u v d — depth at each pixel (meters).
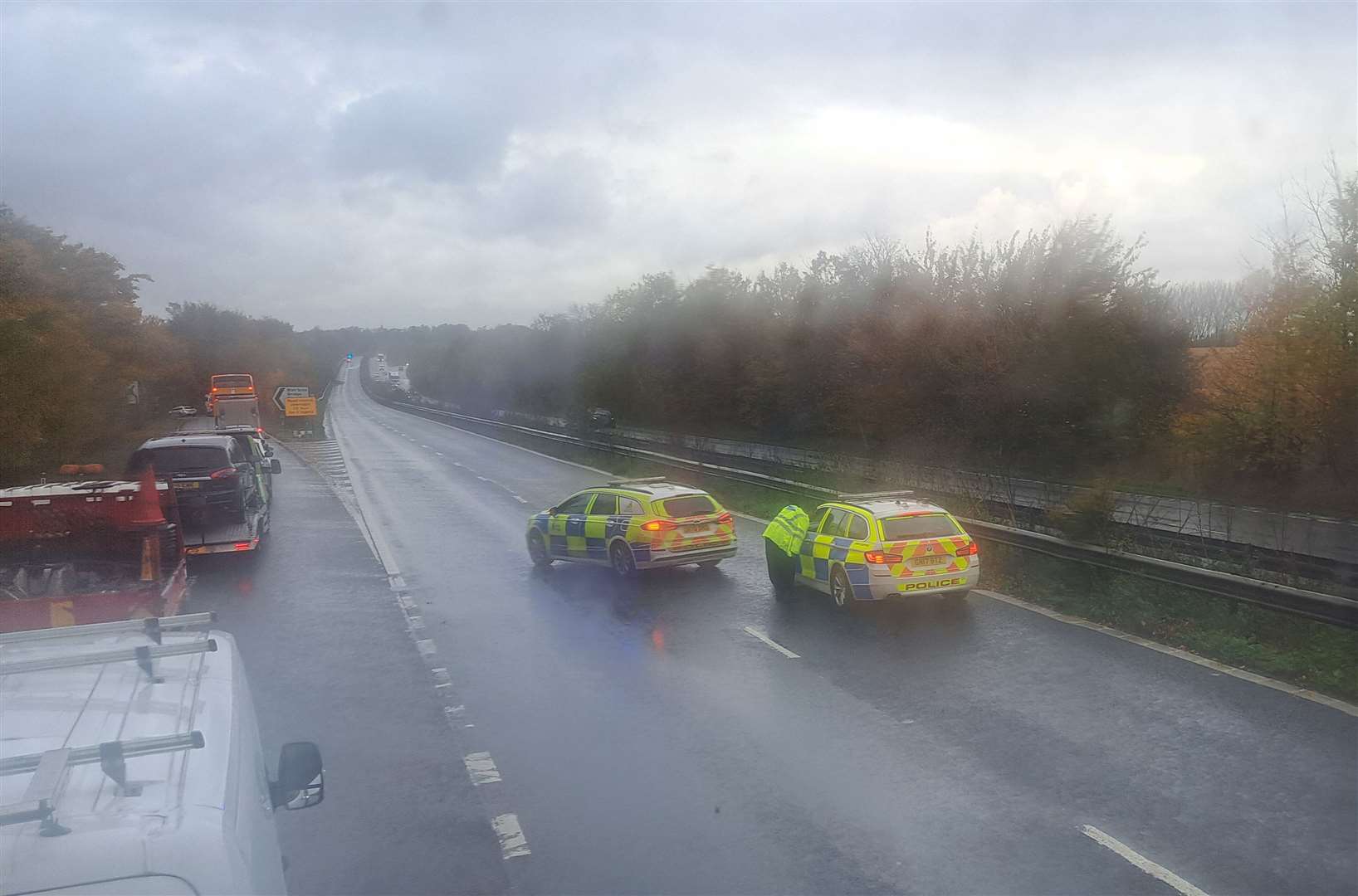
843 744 8.28
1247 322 27.56
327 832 6.77
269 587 15.50
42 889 2.13
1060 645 11.17
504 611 13.73
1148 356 32.03
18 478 28.53
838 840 6.52
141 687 3.23
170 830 2.30
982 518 18.12
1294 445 25.80
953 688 9.70
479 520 22.97
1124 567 12.96
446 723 9.09
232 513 17.12
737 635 12.02
